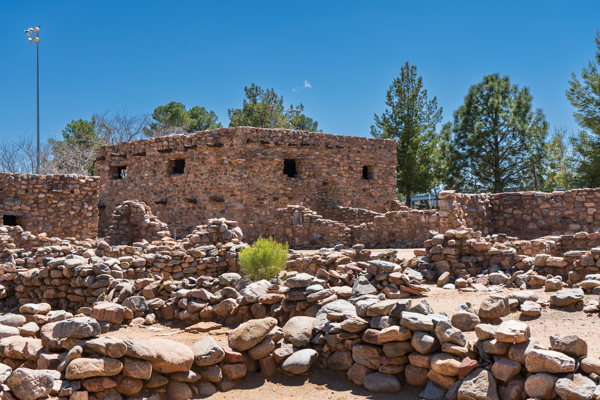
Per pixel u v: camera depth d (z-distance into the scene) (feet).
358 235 64.18
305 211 68.64
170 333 25.02
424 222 59.57
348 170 87.97
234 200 74.95
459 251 32.58
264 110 137.49
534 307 21.35
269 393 17.74
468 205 52.31
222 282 30.55
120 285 31.14
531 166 116.88
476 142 114.73
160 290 30.19
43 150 131.13
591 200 51.78
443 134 122.52
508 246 36.19
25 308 25.30
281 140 79.30
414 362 17.30
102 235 88.99
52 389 15.39
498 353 15.99
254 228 75.97
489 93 118.42
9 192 59.06
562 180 107.65
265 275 32.99
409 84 123.24
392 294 27.04
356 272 30.37
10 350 18.49
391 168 94.27
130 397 16.40
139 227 62.64
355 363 18.44
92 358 16.21
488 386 15.34
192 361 17.60
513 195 55.72
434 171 122.72
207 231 45.96
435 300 26.08
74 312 33.04
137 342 16.76
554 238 40.29
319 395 17.44
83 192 64.28
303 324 20.27
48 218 61.46
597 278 25.35
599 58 92.58
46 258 35.86
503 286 28.66
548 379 14.44
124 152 87.92
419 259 33.32
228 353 18.43
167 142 81.61
